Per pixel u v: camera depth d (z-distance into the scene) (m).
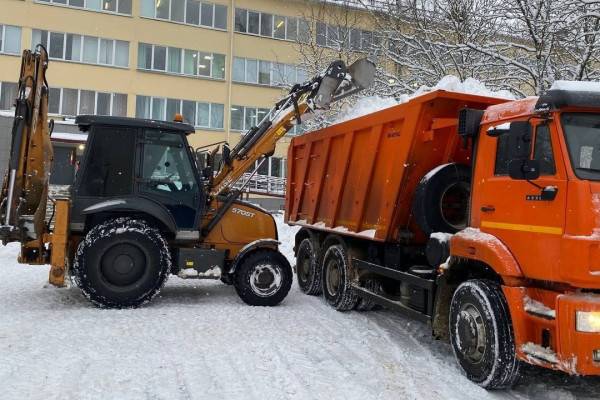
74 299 7.54
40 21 26.70
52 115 26.86
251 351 5.41
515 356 4.40
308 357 5.31
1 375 4.52
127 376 4.61
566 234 3.94
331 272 7.98
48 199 7.30
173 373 4.71
